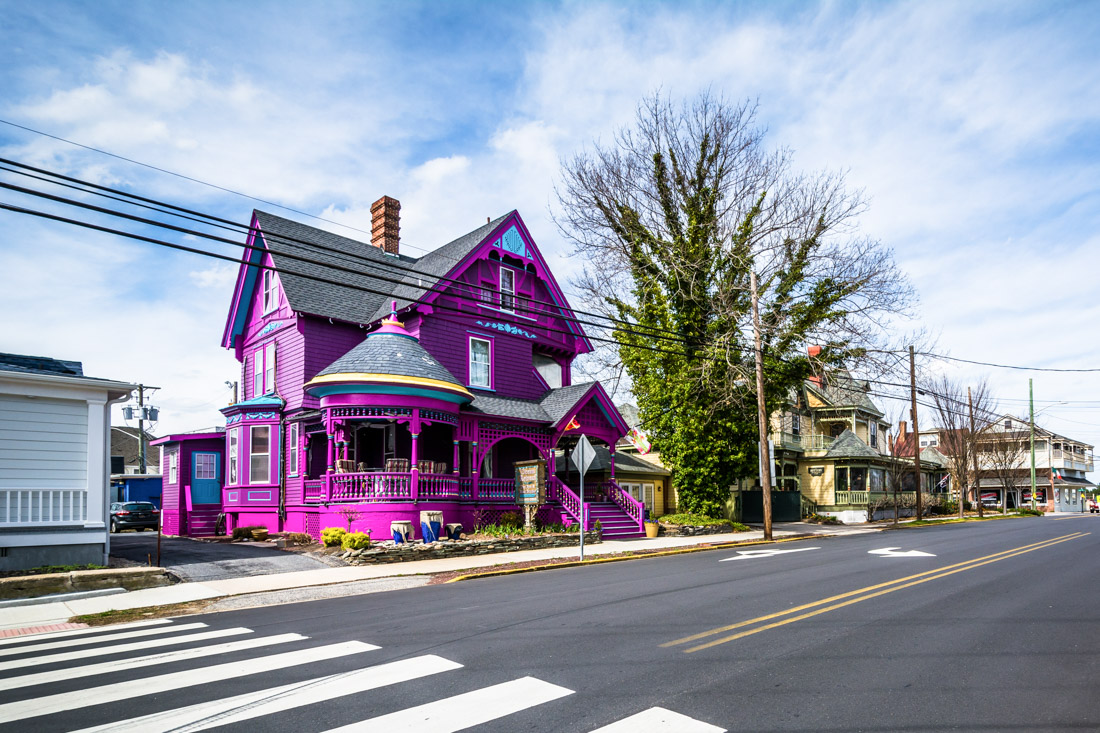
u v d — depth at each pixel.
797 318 29.86
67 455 15.07
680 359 30.27
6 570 14.05
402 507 20.14
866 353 29.38
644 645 7.86
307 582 14.09
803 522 38.19
